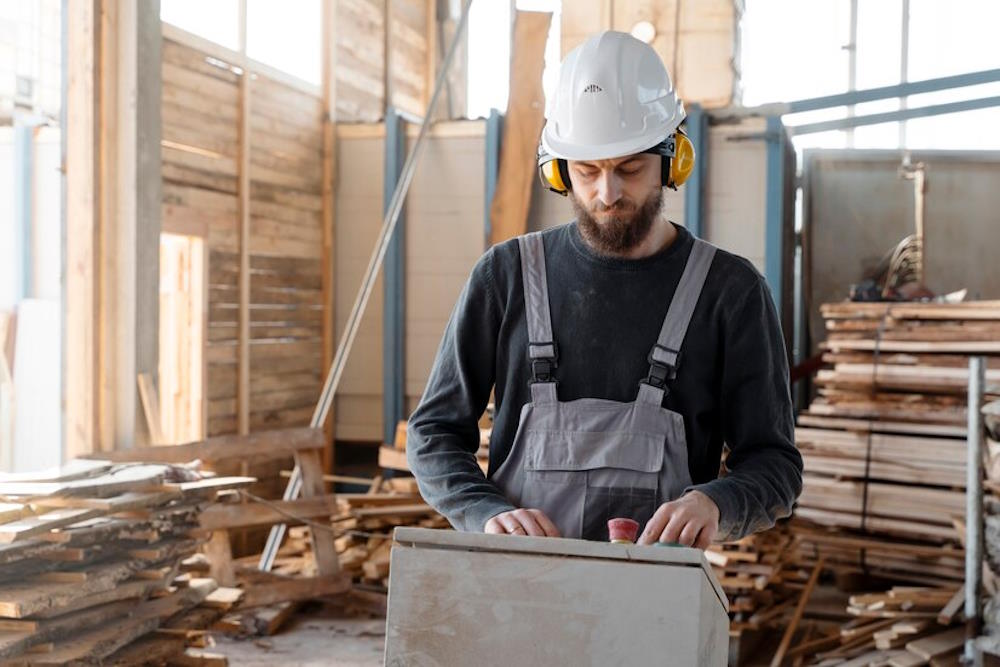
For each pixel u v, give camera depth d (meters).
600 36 1.97
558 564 1.41
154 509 3.90
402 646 1.45
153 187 5.22
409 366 7.21
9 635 3.15
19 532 3.18
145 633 3.87
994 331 5.54
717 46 6.72
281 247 6.81
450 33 9.16
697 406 1.96
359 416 7.35
